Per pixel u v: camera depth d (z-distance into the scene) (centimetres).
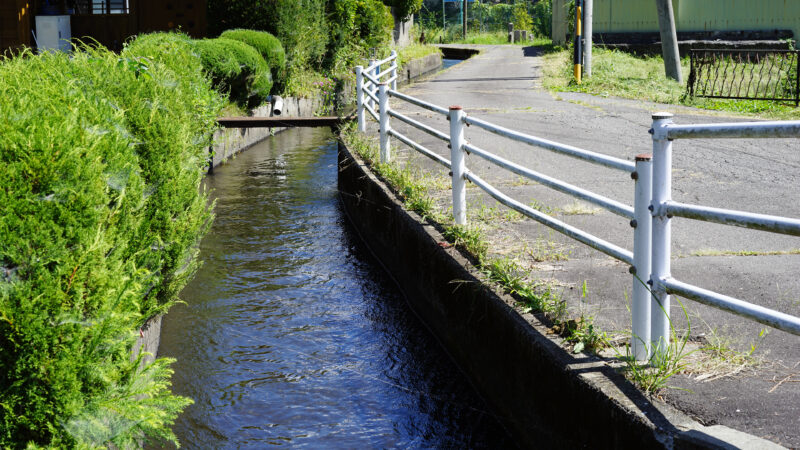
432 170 844
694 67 1606
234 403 461
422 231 604
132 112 454
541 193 728
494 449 413
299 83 1855
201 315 596
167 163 469
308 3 1994
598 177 802
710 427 288
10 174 258
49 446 256
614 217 634
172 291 512
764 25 2608
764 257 515
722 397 314
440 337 558
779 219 277
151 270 436
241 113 1391
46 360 254
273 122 1163
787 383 327
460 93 1769
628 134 1118
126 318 297
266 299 638
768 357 354
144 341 469
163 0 1923
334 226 876
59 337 259
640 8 2755
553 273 493
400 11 3612
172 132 485
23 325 246
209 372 500
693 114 1362
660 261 332
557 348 370
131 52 702
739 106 1459
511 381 418
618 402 311
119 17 1941
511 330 415
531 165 866
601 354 363
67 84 396
